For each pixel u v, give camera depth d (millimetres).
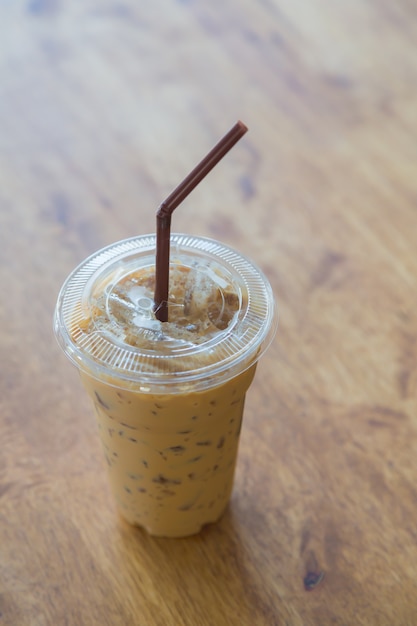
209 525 541
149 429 478
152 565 522
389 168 746
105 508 542
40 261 669
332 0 932
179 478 504
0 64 844
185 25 901
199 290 480
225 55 862
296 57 861
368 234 692
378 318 634
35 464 558
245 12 922
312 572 518
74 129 778
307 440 571
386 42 880
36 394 590
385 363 608
